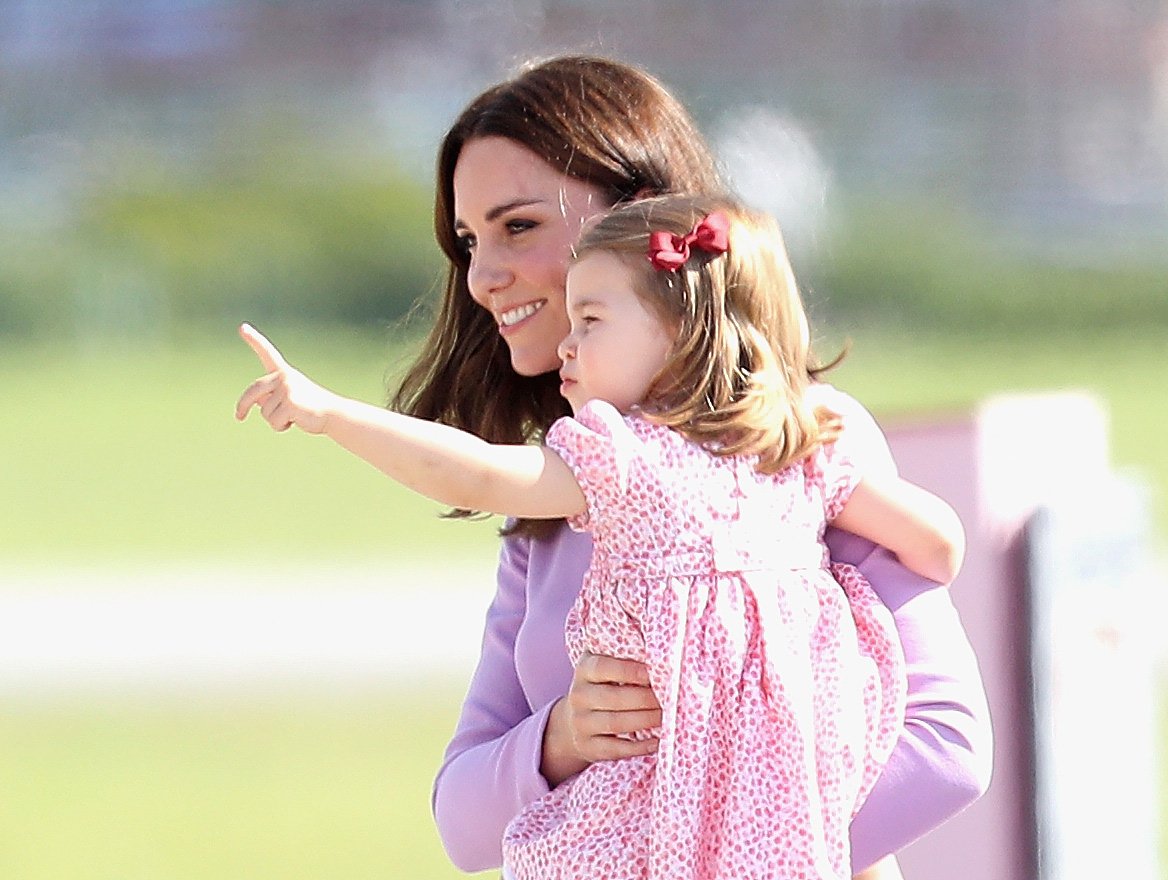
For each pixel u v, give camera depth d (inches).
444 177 405.7
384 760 1074.1
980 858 423.8
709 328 342.3
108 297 4158.5
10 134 4692.4
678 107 397.1
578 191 381.1
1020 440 435.5
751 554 332.8
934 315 3769.7
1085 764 440.5
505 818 352.5
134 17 4778.5
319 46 4749.0
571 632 352.8
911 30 4549.7
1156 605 1268.5
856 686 334.3
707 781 325.7
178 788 1027.9
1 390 3248.0
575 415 342.6
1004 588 422.9
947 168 4375.0
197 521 2047.2
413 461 322.0
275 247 4291.3
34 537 1963.6
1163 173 4384.8
